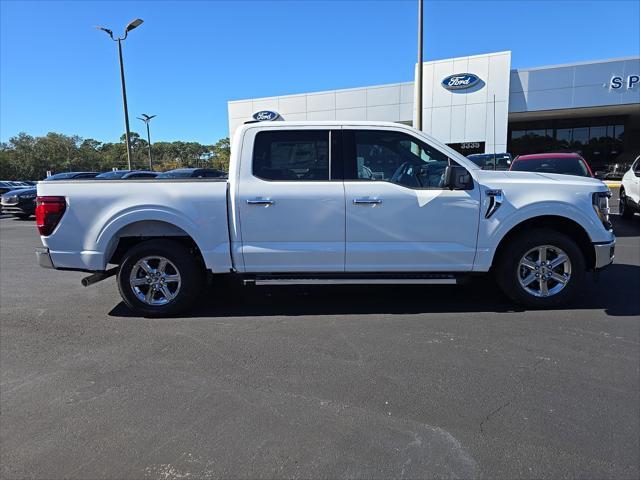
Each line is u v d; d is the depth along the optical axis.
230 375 3.52
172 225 4.86
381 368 3.58
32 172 83.69
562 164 9.90
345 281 4.75
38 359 3.90
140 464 2.49
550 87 24.72
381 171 4.78
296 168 4.74
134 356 3.92
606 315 4.68
